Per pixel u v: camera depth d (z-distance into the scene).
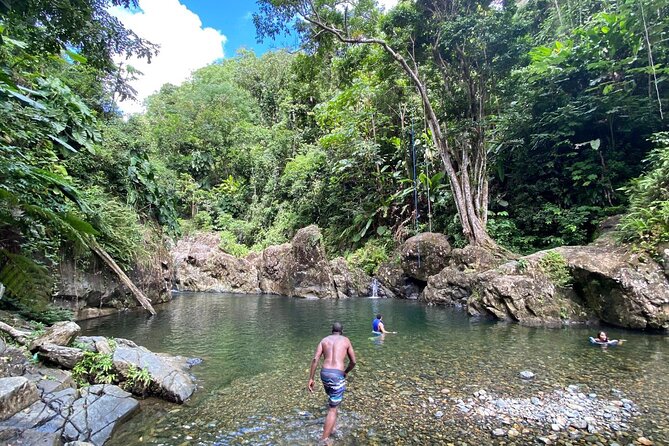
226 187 30.06
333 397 3.82
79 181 10.24
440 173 15.76
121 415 4.09
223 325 9.67
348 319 10.45
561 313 8.83
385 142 19.61
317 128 28.02
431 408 4.35
